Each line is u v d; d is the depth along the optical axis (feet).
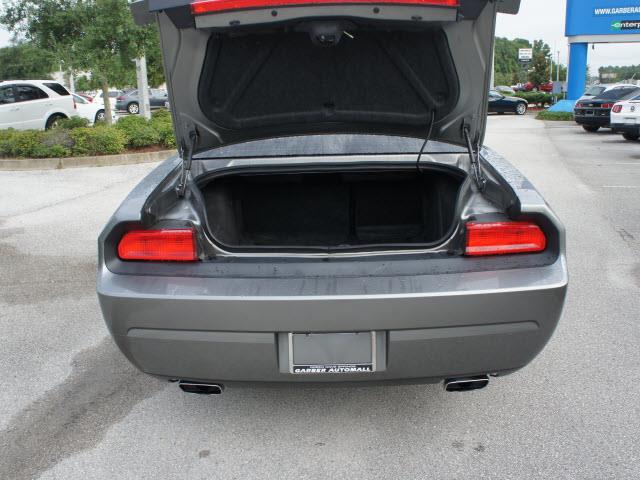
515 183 7.84
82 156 37.04
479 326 7.02
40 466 8.02
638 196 24.97
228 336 7.06
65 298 14.44
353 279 7.03
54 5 38.78
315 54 8.23
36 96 52.70
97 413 9.31
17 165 35.94
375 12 7.18
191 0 7.22
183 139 8.91
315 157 9.47
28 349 11.64
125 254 7.43
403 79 8.54
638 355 10.74
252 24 7.36
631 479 7.44
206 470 7.86
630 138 50.57
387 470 7.75
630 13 77.66
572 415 8.90
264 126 9.32
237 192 10.58
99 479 7.73
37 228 21.39
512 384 9.86
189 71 8.16
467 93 8.43
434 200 10.14
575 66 82.12
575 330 11.82
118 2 38.14
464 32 7.73
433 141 9.55
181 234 7.34
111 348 11.67
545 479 7.48
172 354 7.28
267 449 8.28
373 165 9.41
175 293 7.05
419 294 6.84
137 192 8.06
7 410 9.45
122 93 111.14
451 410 9.14
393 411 9.16
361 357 7.09
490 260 7.25
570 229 19.65
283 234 11.02
